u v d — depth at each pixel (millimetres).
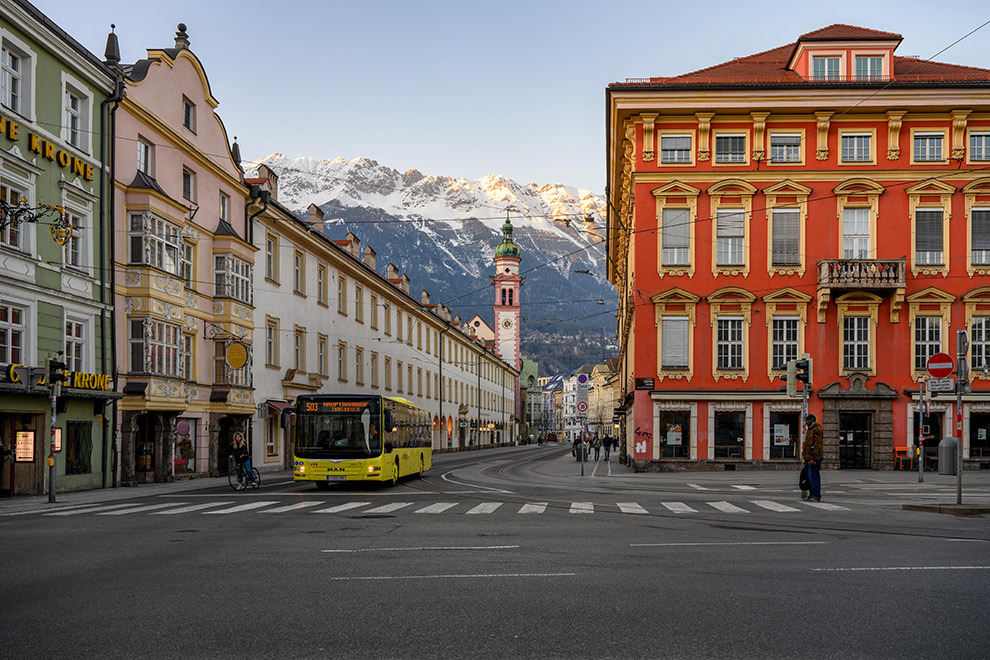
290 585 8969
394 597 8297
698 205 37469
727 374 37156
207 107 35719
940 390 19641
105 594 8539
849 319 37219
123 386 28625
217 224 35812
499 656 6180
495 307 145750
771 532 13914
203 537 13508
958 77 37438
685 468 36844
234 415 36469
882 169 37094
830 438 36844
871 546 12023
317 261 48156
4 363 23188
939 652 6281
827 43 37594
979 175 36906
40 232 24859
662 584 8961
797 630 6938
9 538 13523
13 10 23328
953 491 24109
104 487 27656
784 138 37469
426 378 75938
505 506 19469
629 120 37906
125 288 29047
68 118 26469
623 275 53625
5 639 6734
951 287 37031
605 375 165750
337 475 26156
